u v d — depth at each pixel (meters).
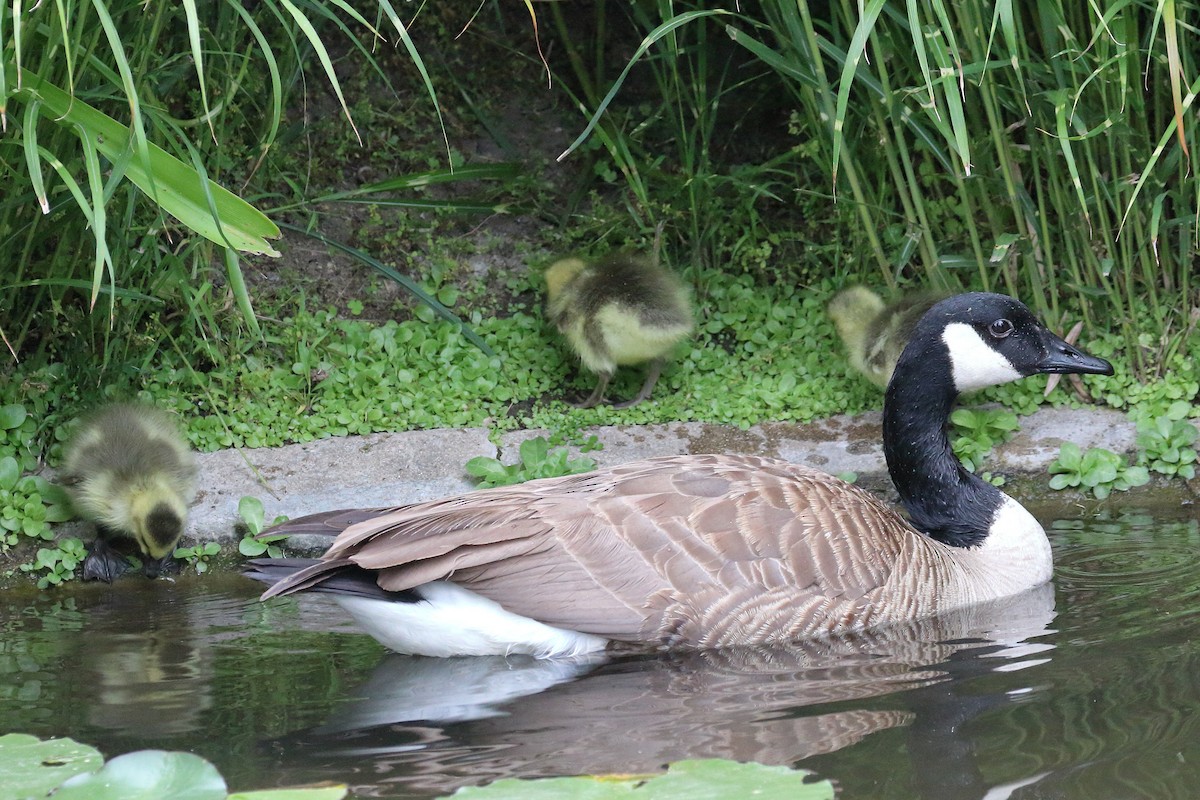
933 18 9.56
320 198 10.87
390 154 12.61
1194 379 10.47
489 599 6.73
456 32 13.20
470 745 5.54
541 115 13.17
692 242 11.95
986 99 9.62
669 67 13.01
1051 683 6.09
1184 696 5.81
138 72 8.80
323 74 12.74
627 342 10.08
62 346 10.00
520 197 12.45
